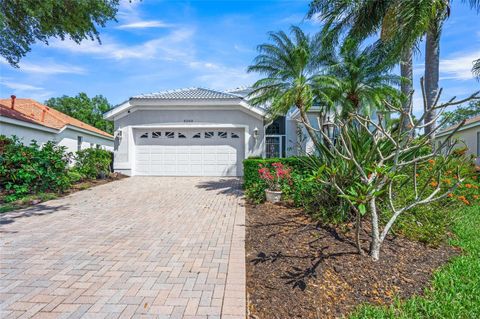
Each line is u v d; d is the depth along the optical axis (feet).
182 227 19.42
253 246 15.40
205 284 11.37
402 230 15.96
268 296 10.54
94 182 40.55
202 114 47.47
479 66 41.19
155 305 9.94
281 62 35.14
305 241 15.24
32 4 25.79
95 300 10.25
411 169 17.48
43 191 31.27
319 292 10.66
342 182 17.07
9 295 10.57
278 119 60.08
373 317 9.30
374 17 37.01
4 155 29.30
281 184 26.45
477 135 54.24
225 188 36.14
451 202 19.62
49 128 55.26
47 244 16.01
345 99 38.47
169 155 48.11
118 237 17.29
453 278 11.67
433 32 34.37
